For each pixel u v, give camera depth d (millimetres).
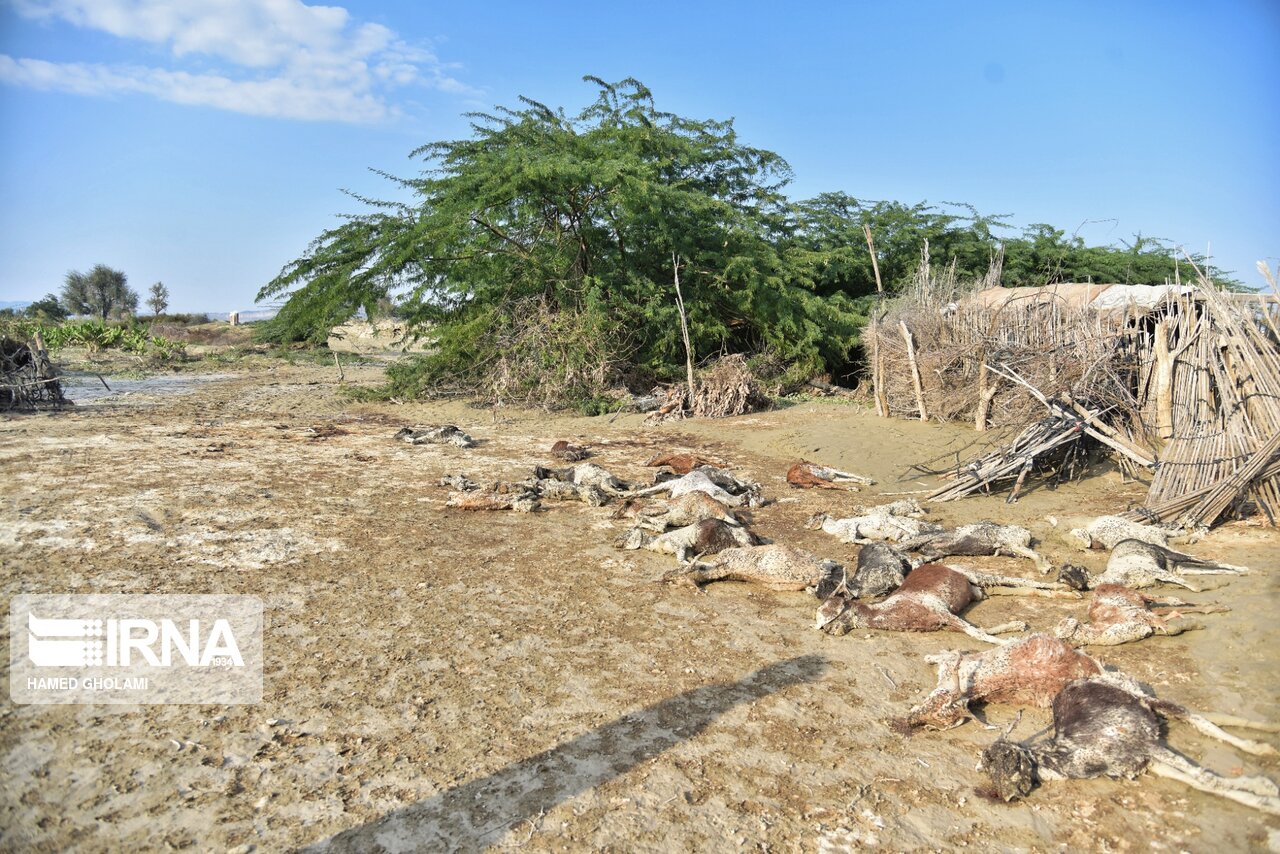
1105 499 10867
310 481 12039
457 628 7027
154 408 19328
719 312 24172
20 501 10023
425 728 5430
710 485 11328
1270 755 4984
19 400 17875
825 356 24062
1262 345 10320
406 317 23562
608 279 22453
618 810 4641
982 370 14047
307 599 7523
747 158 26312
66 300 66500
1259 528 9125
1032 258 29234
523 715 5629
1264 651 6273
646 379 22547
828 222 28656
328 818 4496
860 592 7922
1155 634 6734
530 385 20766
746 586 8312
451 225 20094
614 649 6719
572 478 12227
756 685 6145
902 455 13898
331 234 22172
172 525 9438
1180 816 4602
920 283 18078
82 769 4848
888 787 4918
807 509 11320
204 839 4289
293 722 5449
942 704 5594
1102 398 12219
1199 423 10617
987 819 4633
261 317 59312
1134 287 14953
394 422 18609
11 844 4168
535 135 21906
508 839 4379
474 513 10680
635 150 22844
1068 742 5062
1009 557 8938
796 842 4418
